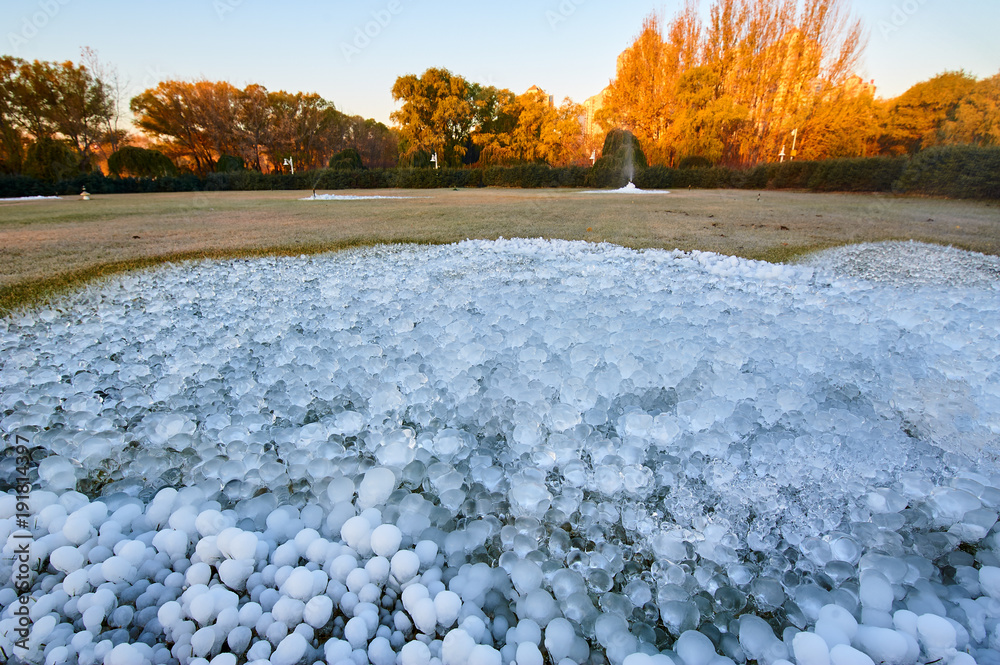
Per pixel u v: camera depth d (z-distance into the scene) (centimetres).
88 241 461
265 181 1945
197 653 78
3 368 182
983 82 1082
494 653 76
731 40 1750
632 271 314
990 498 107
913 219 607
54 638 82
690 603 86
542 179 1761
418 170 1895
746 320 206
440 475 115
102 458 127
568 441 123
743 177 1477
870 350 184
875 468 118
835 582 92
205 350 187
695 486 117
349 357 179
